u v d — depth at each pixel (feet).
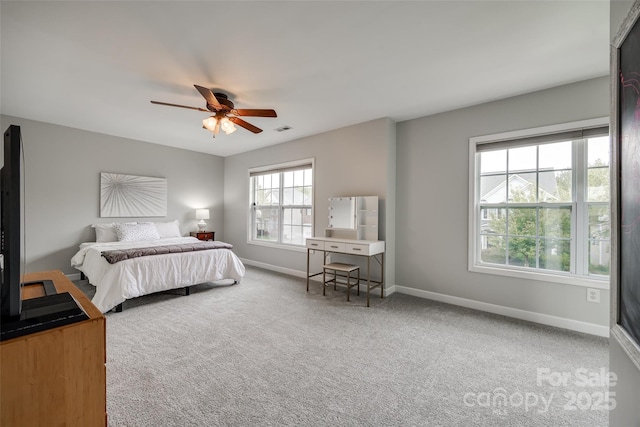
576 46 7.14
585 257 9.00
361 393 5.88
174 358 7.13
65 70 8.49
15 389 2.79
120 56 7.73
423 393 5.90
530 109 9.80
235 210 20.33
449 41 7.00
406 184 12.76
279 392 5.87
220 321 9.46
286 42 7.08
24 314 3.20
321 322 9.47
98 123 13.73
